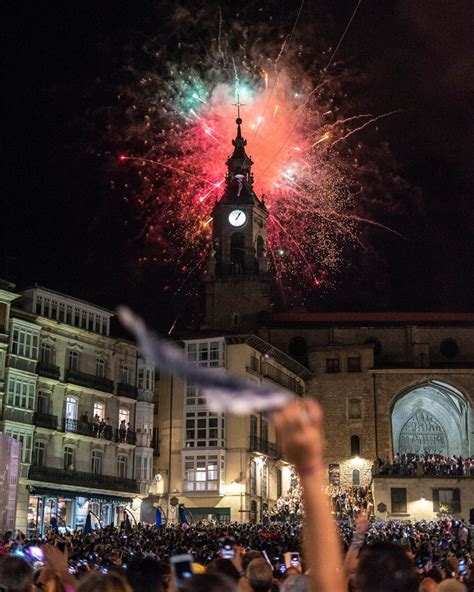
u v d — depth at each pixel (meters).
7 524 39.72
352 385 87.06
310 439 3.42
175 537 41.53
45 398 64.62
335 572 3.63
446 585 7.17
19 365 61.69
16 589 6.45
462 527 56.22
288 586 6.97
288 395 3.42
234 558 11.08
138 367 74.25
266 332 90.44
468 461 78.69
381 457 84.38
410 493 77.56
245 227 94.44
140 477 71.88
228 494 72.19
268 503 77.38
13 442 40.94
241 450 73.12
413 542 42.88
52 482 62.72
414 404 94.12
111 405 70.88
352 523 57.31
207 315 92.38
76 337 68.12
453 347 90.69
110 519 69.00
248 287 92.50
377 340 90.75
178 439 75.19
